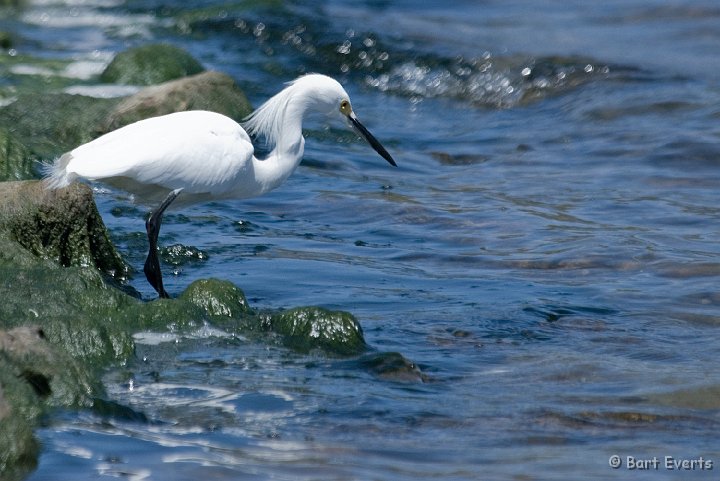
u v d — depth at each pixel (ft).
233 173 43.88
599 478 29.19
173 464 29.35
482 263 50.26
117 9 109.81
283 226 55.57
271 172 46.47
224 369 36.40
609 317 42.80
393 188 63.41
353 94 87.35
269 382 35.45
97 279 40.27
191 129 42.70
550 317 42.68
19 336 33.09
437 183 65.36
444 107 84.99
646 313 43.32
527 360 38.11
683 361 38.22
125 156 40.98
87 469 28.76
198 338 38.81
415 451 30.78
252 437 31.45
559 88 86.89
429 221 57.06
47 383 32.40
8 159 55.06
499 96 86.43
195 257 48.98
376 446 31.07
